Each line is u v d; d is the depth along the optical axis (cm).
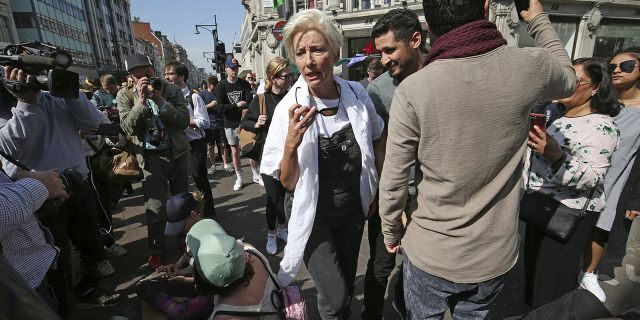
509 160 111
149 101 279
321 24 138
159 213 282
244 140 312
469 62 103
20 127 193
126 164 279
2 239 131
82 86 581
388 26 169
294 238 156
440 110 103
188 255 182
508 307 228
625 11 1291
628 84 208
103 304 240
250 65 2550
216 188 516
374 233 190
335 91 156
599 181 162
